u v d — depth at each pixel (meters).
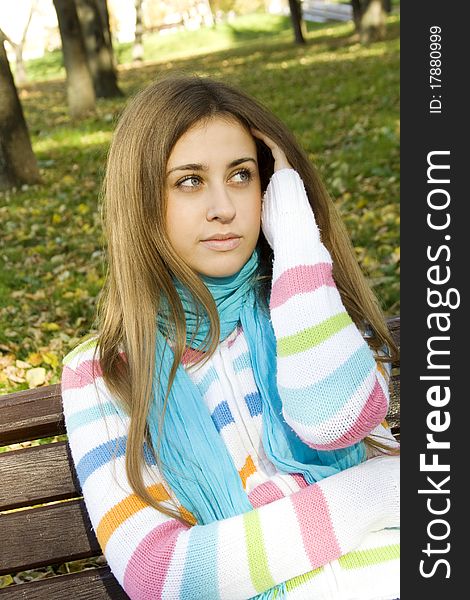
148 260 1.75
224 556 1.58
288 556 1.59
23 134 8.66
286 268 1.73
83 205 7.48
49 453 2.00
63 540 1.98
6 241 6.73
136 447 1.70
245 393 1.81
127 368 1.81
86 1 16.12
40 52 39.72
